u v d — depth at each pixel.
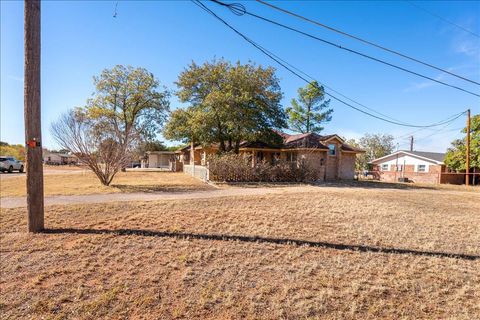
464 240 6.74
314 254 5.57
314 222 7.83
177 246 5.77
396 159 34.12
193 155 31.98
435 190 18.72
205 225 7.20
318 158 24.55
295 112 39.28
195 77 23.02
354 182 23.47
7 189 13.00
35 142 6.46
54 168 37.81
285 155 26.39
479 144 26.59
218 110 20.16
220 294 4.02
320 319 3.51
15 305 3.69
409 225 7.89
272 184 18.09
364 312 3.67
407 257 5.54
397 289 4.28
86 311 3.59
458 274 4.86
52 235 6.27
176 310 3.63
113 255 5.29
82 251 5.44
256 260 5.20
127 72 32.00
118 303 3.77
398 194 14.80
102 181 14.52
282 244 6.04
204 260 5.14
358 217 8.61
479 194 16.56
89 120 14.98
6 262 4.95
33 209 6.45
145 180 18.91
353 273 4.77
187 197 11.20
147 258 5.18
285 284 4.34
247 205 9.91
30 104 6.39
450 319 3.54
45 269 4.70
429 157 31.86
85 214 8.01
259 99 21.80
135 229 6.74
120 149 14.41
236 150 23.80
